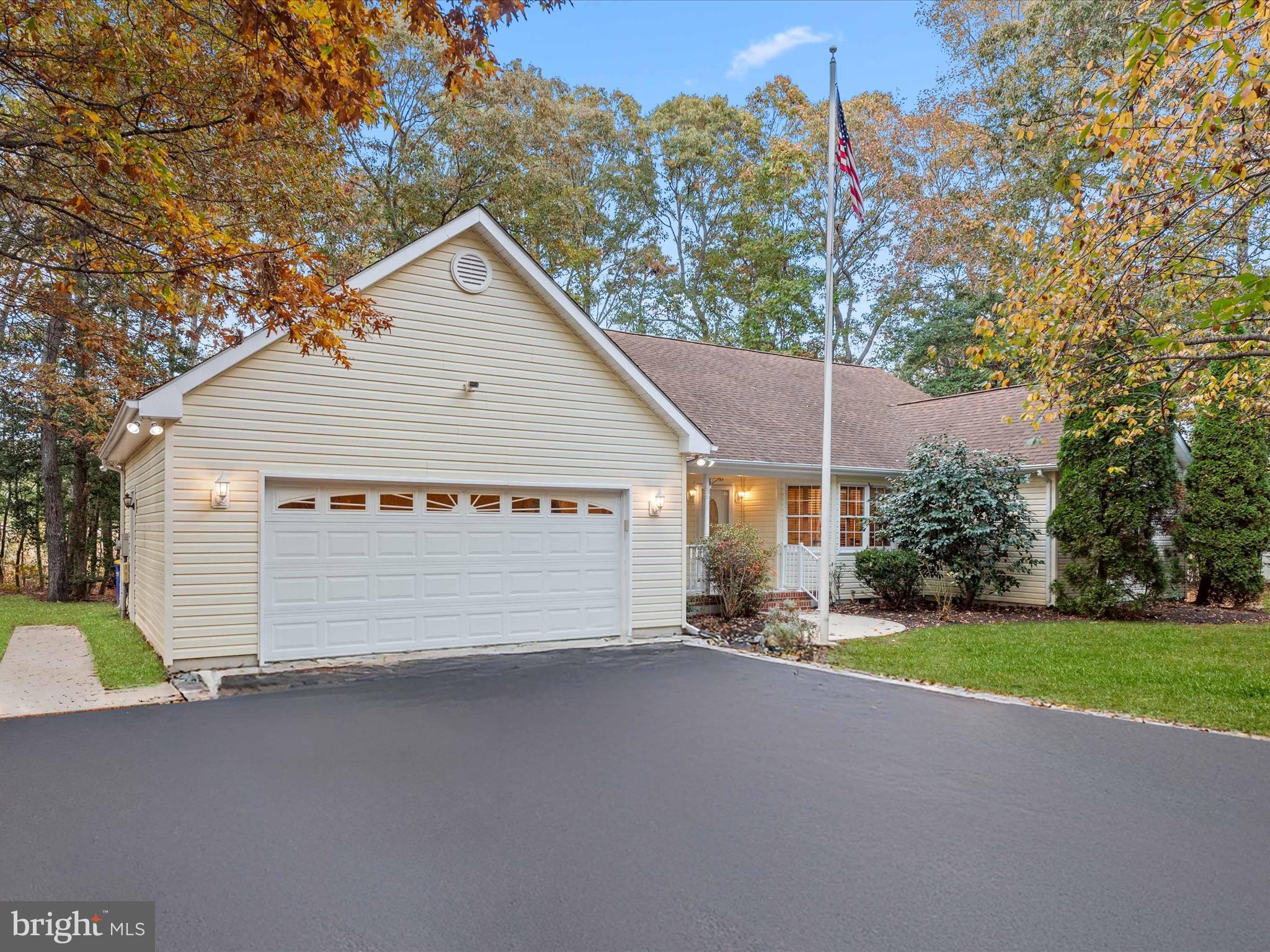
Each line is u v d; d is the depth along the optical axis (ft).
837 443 53.06
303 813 14.47
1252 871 12.32
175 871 12.01
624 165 100.63
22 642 35.32
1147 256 22.61
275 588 28.86
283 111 18.81
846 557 51.21
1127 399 40.37
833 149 35.86
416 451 31.50
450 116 69.97
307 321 21.62
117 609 50.16
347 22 17.01
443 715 21.97
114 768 16.98
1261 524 45.83
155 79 24.11
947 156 78.23
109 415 54.34
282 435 28.84
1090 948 10.00
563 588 35.42
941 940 10.15
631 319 103.24
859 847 13.15
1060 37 52.95
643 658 31.78
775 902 11.16
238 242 22.07
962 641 34.86
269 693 24.59
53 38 23.18
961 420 58.49
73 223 24.43
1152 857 12.82
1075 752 18.94
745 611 42.47
